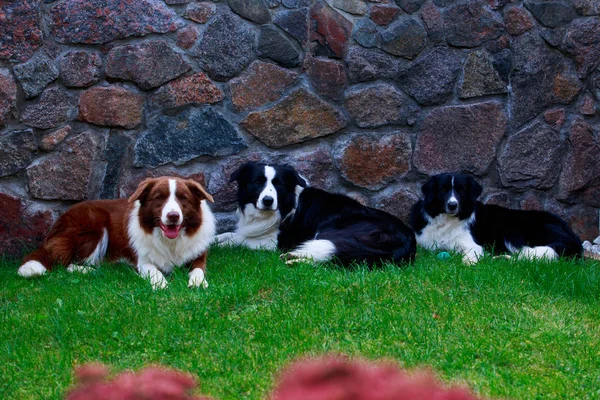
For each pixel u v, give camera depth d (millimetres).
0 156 6062
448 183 6578
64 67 6164
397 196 7059
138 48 6332
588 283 5043
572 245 6434
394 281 4895
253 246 6492
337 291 4684
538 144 7281
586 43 7336
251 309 4367
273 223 6473
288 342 3832
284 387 1536
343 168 6926
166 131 6488
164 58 6410
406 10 6969
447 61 7062
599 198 7461
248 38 6621
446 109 7078
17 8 5988
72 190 6277
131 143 6418
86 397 1955
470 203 6645
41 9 6078
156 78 6410
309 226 6402
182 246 5352
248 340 3889
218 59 6559
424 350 3723
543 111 7305
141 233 5344
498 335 3992
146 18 6336
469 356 3666
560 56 7312
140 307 4352
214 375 3461
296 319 4141
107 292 4711
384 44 6934
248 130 6703
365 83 6945
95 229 5613
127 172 6418
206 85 6551
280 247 6473
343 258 5496
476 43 7105
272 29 6676
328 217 6309
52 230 5676
